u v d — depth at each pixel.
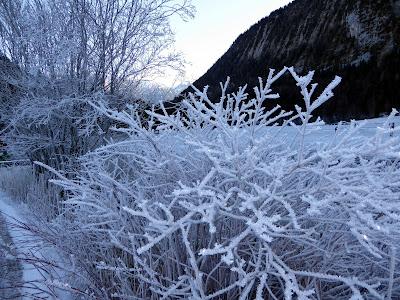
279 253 2.21
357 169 1.98
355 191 2.12
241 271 1.87
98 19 7.21
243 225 2.22
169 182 2.60
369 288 1.76
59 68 7.09
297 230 1.93
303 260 2.21
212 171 2.02
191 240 2.32
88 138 7.28
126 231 2.64
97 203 2.96
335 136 2.33
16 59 7.84
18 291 3.12
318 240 2.19
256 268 1.92
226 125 2.31
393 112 1.87
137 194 2.77
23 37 7.11
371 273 2.28
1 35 7.95
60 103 6.50
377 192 1.95
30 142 7.45
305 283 2.17
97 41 7.24
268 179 2.42
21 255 3.66
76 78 7.02
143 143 2.93
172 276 2.36
